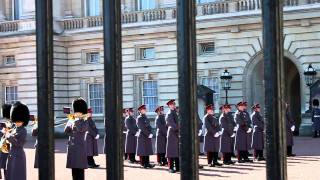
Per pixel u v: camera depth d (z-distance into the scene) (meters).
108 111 5.12
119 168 5.09
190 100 4.81
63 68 41.44
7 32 41.78
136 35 38.78
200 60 36.56
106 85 5.14
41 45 5.26
